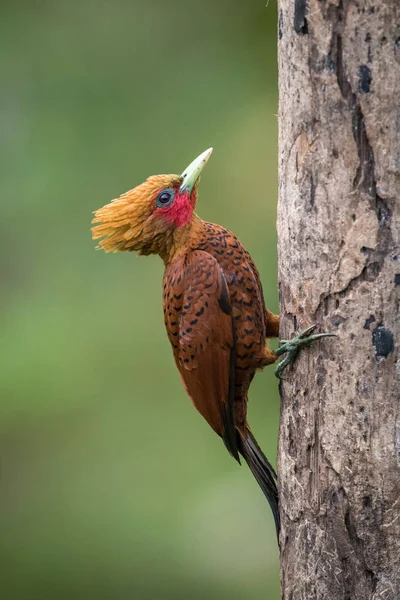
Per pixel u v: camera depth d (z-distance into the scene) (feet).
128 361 43.14
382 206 20.86
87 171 43.83
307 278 22.07
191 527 41.55
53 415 42.78
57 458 43.27
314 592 22.70
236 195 43.50
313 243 21.83
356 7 20.38
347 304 21.49
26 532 42.86
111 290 43.91
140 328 43.37
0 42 45.50
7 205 43.75
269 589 40.34
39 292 43.34
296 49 21.42
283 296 23.03
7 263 43.55
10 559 42.37
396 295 21.03
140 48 45.75
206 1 46.14
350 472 21.81
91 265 43.98
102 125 44.34
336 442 21.93
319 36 20.89
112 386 42.98
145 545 41.63
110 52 45.62
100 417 42.83
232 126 44.29
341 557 22.17
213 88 44.86
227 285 25.62
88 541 42.09
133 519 41.98
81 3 46.52
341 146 21.03
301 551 22.95
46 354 42.57
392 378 21.25
